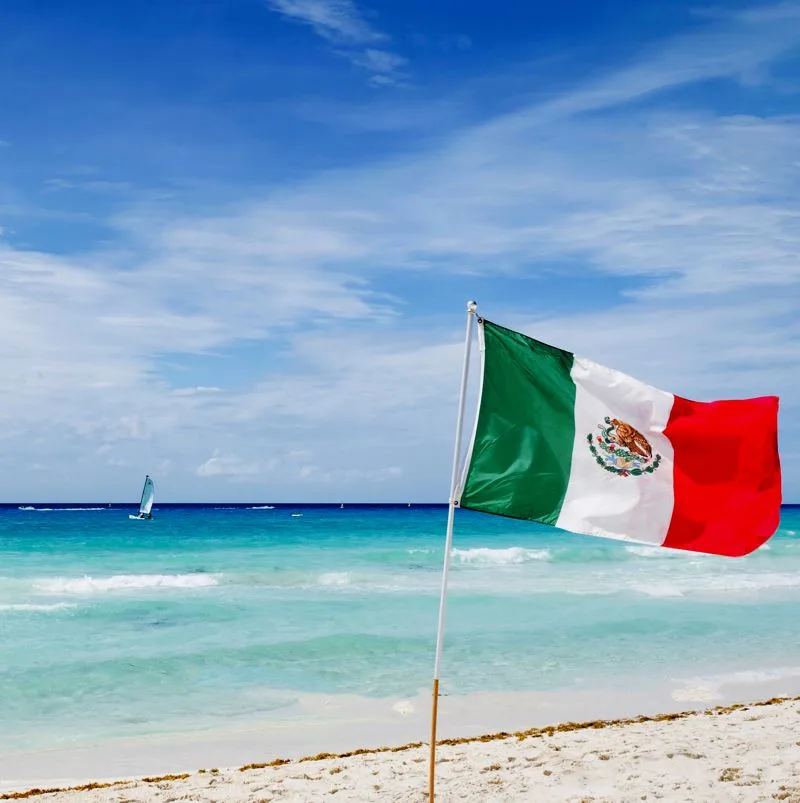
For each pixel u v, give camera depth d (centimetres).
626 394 588
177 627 1788
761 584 2670
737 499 571
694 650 1584
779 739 859
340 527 5919
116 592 2384
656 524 574
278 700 1222
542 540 4766
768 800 659
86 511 10212
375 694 1254
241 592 2384
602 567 3272
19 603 2127
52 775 903
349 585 2578
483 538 4944
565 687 1298
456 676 1363
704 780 718
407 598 2242
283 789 768
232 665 1429
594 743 880
